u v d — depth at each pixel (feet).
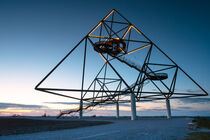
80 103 149.18
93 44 109.29
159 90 127.75
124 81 110.42
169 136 38.11
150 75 118.83
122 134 41.93
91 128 60.49
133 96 113.39
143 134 41.50
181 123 77.66
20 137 39.45
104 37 109.81
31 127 63.41
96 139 35.09
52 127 62.08
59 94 104.12
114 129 54.44
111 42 112.88
